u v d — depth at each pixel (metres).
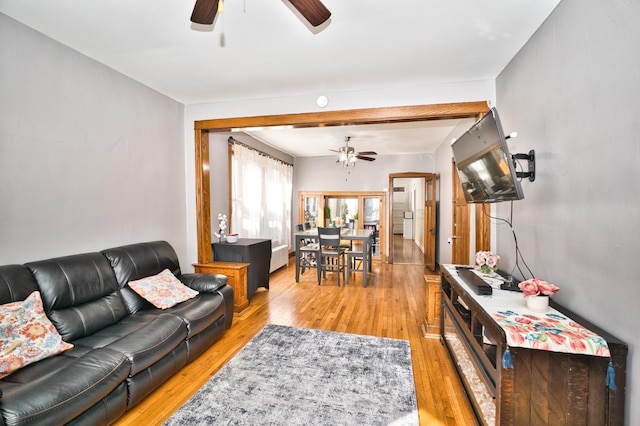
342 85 3.11
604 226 1.42
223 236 4.35
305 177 7.82
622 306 1.31
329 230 4.99
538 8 1.85
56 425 1.40
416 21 2.00
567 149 1.71
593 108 1.48
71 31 2.16
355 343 2.92
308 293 4.62
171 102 3.54
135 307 2.59
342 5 1.83
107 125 2.72
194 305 2.70
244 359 2.60
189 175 3.82
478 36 2.18
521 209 2.30
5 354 1.60
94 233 2.62
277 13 1.91
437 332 3.05
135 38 2.24
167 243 3.28
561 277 1.77
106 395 1.70
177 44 2.33
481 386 1.97
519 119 2.36
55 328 1.91
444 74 2.83
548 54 1.92
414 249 8.96
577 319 1.55
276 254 6.18
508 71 2.59
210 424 1.82
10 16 1.98
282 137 5.50
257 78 2.94
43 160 2.21
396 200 11.95
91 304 2.28
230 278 3.68
